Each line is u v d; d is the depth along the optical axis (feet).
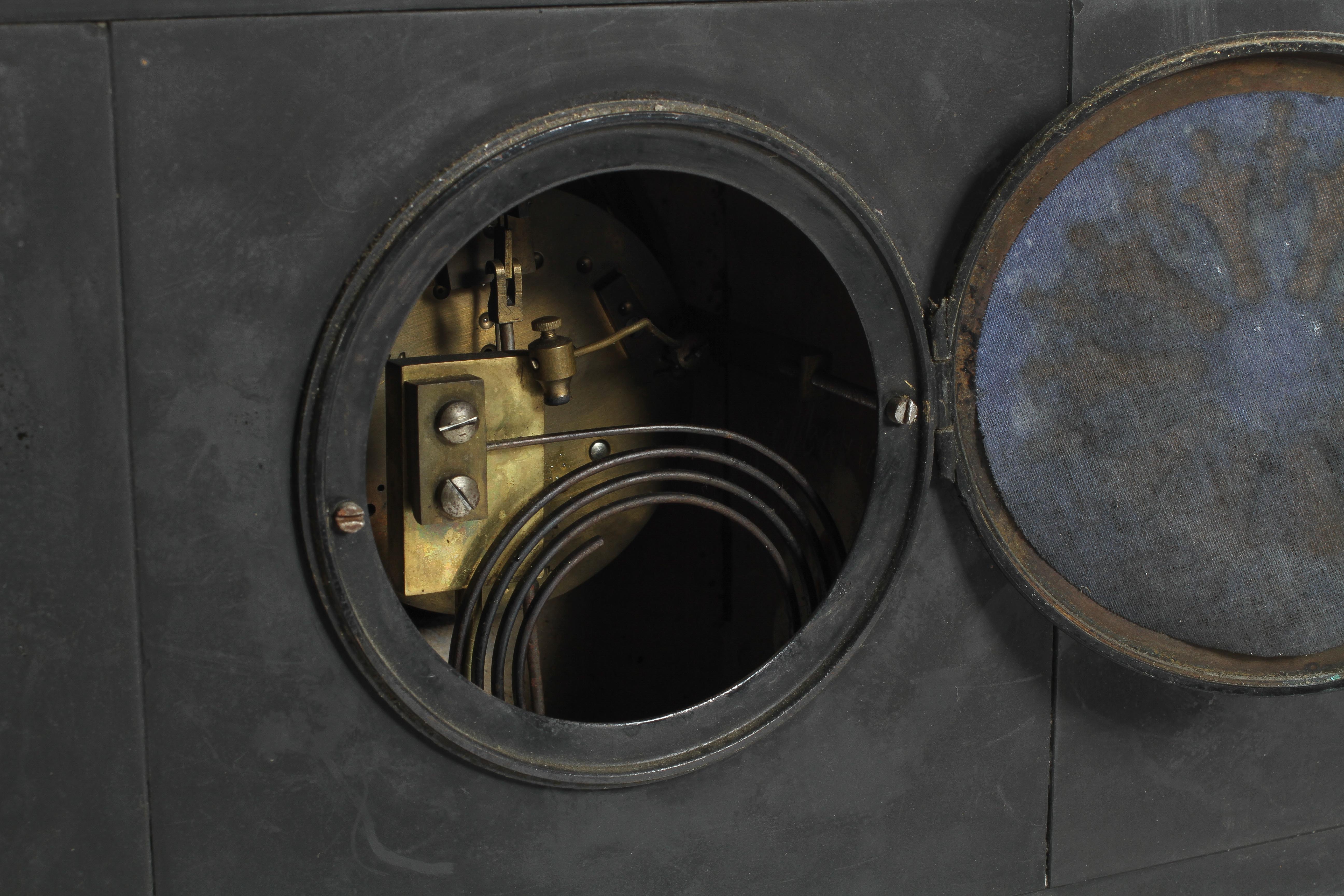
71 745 3.45
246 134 3.25
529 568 4.28
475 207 3.48
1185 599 4.39
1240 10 4.22
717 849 4.32
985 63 3.95
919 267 4.08
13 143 3.07
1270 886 5.27
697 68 3.64
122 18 3.09
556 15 3.46
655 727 4.06
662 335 4.98
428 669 3.75
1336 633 4.57
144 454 3.35
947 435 4.11
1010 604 4.50
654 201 5.61
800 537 5.51
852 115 3.85
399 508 4.21
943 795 4.60
